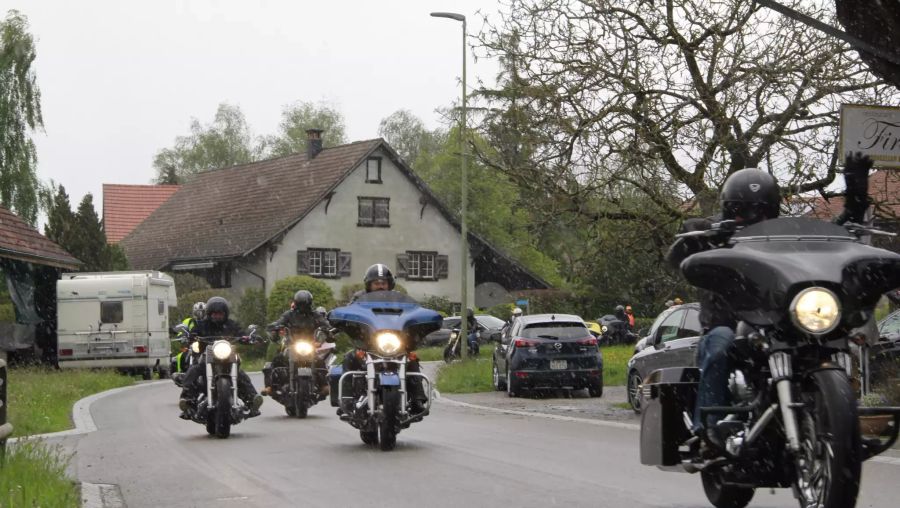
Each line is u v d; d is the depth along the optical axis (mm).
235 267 106750
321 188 105125
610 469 18375
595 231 34031
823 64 30062
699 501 14633
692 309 31516
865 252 10609
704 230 12164
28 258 62938
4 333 65875
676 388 12062
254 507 14984
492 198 114875
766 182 11898
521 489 16031
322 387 31625
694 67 31406
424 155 126312
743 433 10945
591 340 43094
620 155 31688
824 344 10477
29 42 80688
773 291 10477
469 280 111312
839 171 30188
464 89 45938
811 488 10500
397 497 15531
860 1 23922
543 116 32156
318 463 19844
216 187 122625
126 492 16703
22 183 80375
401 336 21734
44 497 14609
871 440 10555
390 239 108312
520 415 32656
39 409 34844
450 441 23688
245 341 26875
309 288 95875
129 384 58000
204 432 27172
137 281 62875
